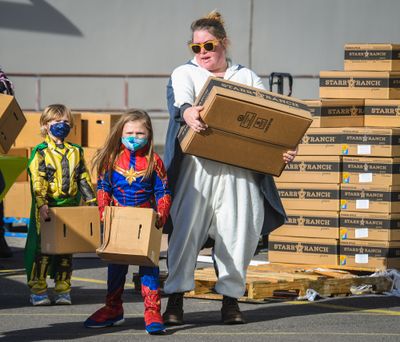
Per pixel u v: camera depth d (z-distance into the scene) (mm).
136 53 30500
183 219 8570
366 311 9664
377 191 11398
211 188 8578
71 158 9992
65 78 30062
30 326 8812
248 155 8414
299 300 10281
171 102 8617
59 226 9555
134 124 8227
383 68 12016
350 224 11500
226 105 8148
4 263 12797
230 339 8172
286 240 11789
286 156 8445
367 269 11445
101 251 8016
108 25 30266
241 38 31047
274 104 8266
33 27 29641
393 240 11391
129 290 10844
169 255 8680
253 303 10078
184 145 8359
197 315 9344
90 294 10656
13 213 14867
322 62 31484
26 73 28766
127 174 8328
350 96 12062
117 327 8727
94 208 9672
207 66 8695
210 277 10352
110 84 30453
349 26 31438
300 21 31312
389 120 11867
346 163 11500
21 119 9555
